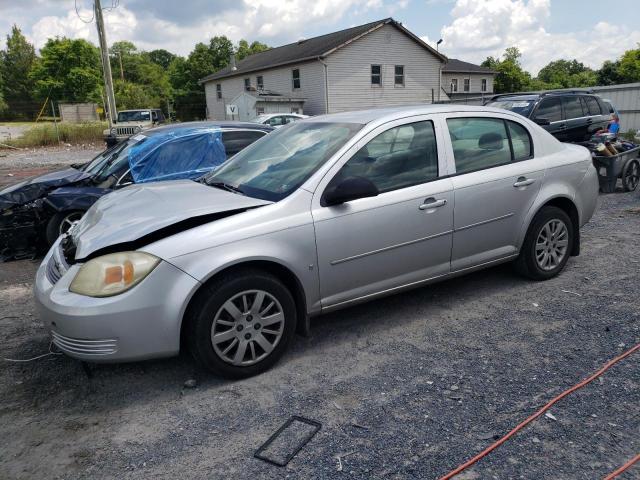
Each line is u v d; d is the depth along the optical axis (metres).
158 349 3.12
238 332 3.31
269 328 3.44
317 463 2.57
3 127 42.41
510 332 3.89
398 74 31.59
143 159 6.59
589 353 3.51
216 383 3.38
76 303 3.02
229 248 3.23
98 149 25.62
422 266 4.07
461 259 4.29
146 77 83.12
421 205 3.93
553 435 2.70
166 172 6.61
